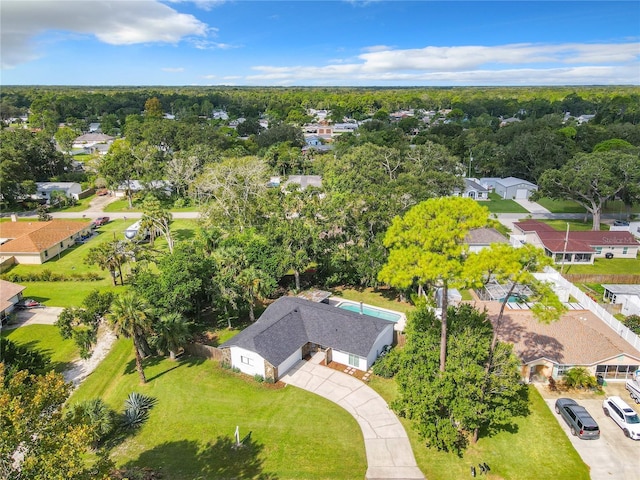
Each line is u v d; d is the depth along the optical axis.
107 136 168.00
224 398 34.75
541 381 35.34
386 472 27.30
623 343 36.81
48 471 17.09
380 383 36.09
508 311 41.28
